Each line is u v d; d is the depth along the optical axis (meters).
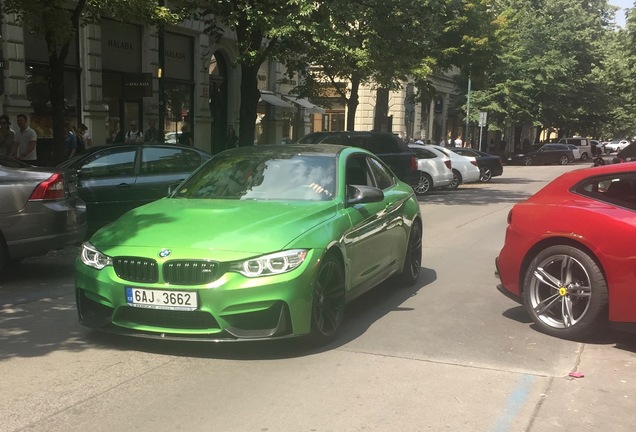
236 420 3.66
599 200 5.18
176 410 3.79
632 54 33.97
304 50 16.95
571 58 40.38
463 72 23.92
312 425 3.61
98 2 11.30
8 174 6.92
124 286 4.62
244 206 5.33
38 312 6.00
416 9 16.67
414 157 16.78
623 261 4.78
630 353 4.91
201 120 23.39
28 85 16.30
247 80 15.85
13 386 4.16
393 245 6.55
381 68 17.98
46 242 7.06
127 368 4.48
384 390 4.12
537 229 5.36
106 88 19.11
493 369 4.52
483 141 51.31
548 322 5.33
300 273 4.58
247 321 4.55
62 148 11.70
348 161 6.20
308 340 4.82
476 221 13.12
